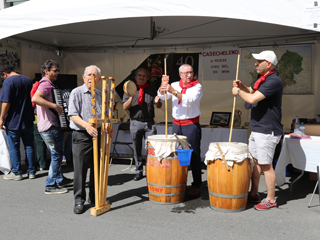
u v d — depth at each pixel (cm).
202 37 600
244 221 312
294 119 546
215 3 358
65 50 708
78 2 393
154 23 480
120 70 691
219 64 641
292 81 592
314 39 568
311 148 378
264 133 339
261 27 523
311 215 329
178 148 355
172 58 666
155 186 362
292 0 347
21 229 293
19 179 477
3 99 453
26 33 566
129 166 586
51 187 408
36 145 545
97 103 342
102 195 338
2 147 482
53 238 274
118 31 562
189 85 385
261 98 329
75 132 331
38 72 641
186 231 288
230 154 324
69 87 661
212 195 343
